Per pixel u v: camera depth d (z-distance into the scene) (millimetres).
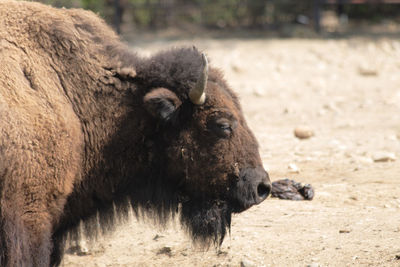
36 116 15328
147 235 21125
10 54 15812
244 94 45812
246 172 17219
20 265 14984
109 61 17312
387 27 74500
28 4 17203
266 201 23078
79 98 16688
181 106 16906
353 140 31922
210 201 17578
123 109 17062
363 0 71312
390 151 29234
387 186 23906
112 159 17172
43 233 15555
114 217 17953
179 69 17125
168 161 17203
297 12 75375
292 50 61000
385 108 39750
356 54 59250
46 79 16109
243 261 17766
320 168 26906
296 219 20969
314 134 33562
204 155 16984
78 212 17422
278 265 17562
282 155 29328
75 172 16359
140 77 17297
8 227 14773
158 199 17781
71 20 17500
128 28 76312
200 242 18016
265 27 75375
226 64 55031
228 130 16859
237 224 20828
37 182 15281
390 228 19438
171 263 18859
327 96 44719
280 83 49312
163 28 76938
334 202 22562
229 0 75750
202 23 77312
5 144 14602
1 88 15094
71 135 16031
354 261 17156
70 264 19484
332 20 78375
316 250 18234
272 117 38781
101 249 20359
